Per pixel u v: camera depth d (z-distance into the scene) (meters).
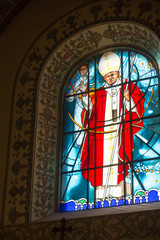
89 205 9.56
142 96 10.06
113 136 9.99
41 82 10.61
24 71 10.84
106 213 8.88
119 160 9.69
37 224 9.14
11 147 10.12
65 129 10.56
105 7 10.66
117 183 9.50
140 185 9.27
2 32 11.54
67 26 10.88
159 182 9.13
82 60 11.08
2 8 11.45
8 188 9.73
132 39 10.58
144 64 10.38
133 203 9.17
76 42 10.82
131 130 9.84
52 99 10.73
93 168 9.88
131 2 10.44
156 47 10.03
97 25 10.54
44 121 10.37
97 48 11.00
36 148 9.99
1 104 10.66
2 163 10.02
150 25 9.97
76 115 10.61
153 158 9.38
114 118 10.16
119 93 10.35
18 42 11.25
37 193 9.64
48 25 11.12
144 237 8.16
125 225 8.41
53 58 10.80
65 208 9.76
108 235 8.46
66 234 8.80
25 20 11.44
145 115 9.84
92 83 10.77
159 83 9.87
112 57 10.83
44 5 11.41
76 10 10.97
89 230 8.66
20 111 10.44
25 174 9.75
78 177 9.95
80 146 10.24
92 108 10.49
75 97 10.80
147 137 9.62
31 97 10.48
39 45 10.98
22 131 10.20
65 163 10.21
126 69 10.55
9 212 9.48
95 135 10.19
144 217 8.33
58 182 10.03
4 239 9.23
